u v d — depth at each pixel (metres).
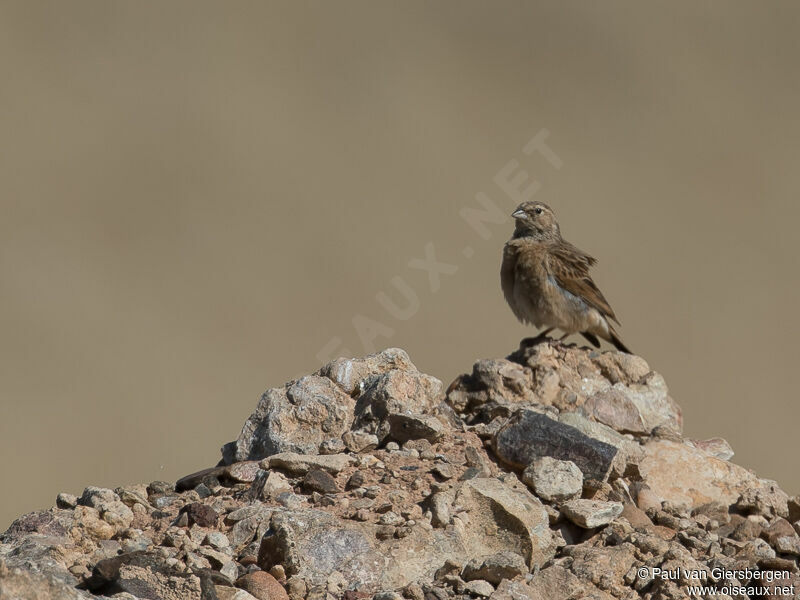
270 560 9.41
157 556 8.95
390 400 11.81
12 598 7.54
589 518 10.38
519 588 9.12
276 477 10.73
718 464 12.22
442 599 8.96
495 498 10.12
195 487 11.20
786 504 11.84
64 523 10.04
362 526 9.80
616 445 12.05
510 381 13.23
